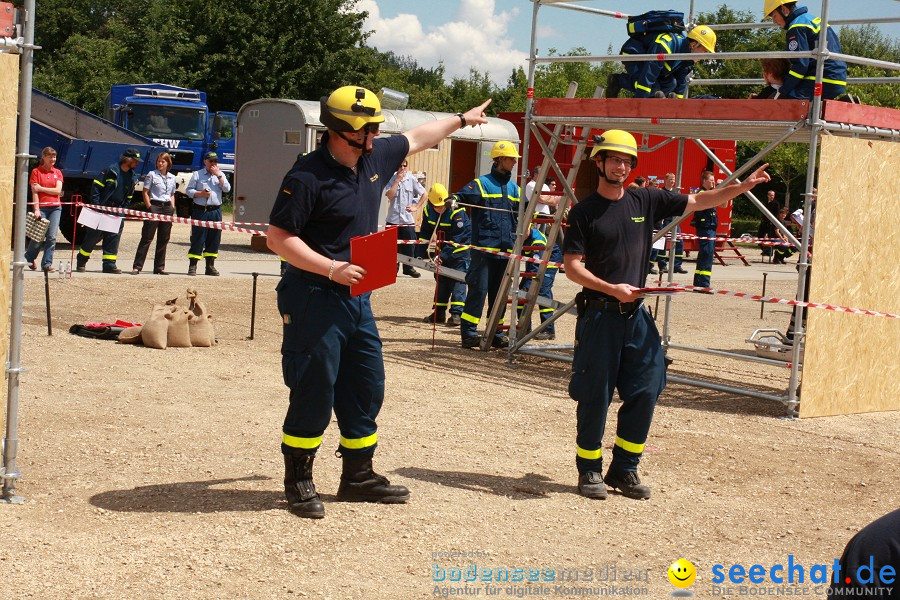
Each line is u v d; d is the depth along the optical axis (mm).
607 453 7137
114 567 4555
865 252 8789
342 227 5273
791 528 5672
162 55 48031
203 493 5707
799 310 8562
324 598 4320
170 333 10352
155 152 20484
